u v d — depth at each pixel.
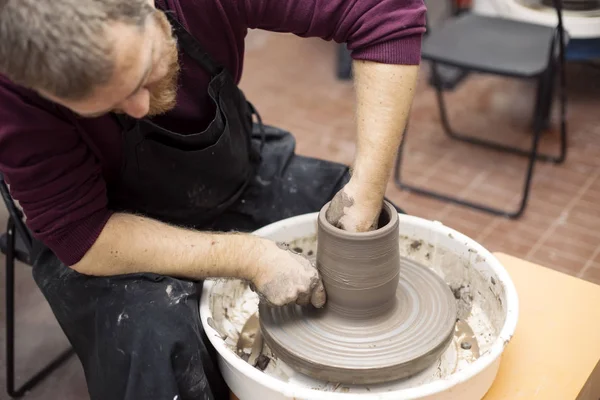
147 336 1.15
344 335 1.21
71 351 2.09
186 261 1.22
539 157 2.95
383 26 1.12
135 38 0.89
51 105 1.10
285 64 3.96
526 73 2.32
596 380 1.34
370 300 1.20
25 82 0.89
